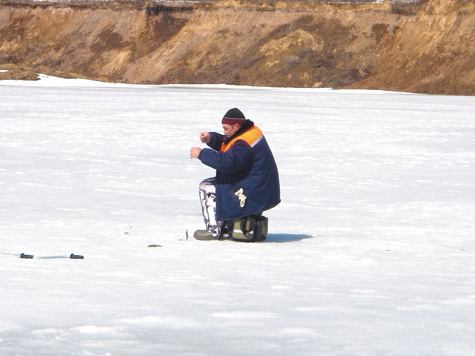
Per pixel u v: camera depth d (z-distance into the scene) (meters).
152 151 58.88
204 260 21.16
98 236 25.06
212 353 11.53
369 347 12.03
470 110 130.50
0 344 11.59
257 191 25.11
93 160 51.72
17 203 33.16
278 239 26.05
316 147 64.94
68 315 13.65
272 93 195.38
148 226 27.78
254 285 17.39
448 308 15.27
